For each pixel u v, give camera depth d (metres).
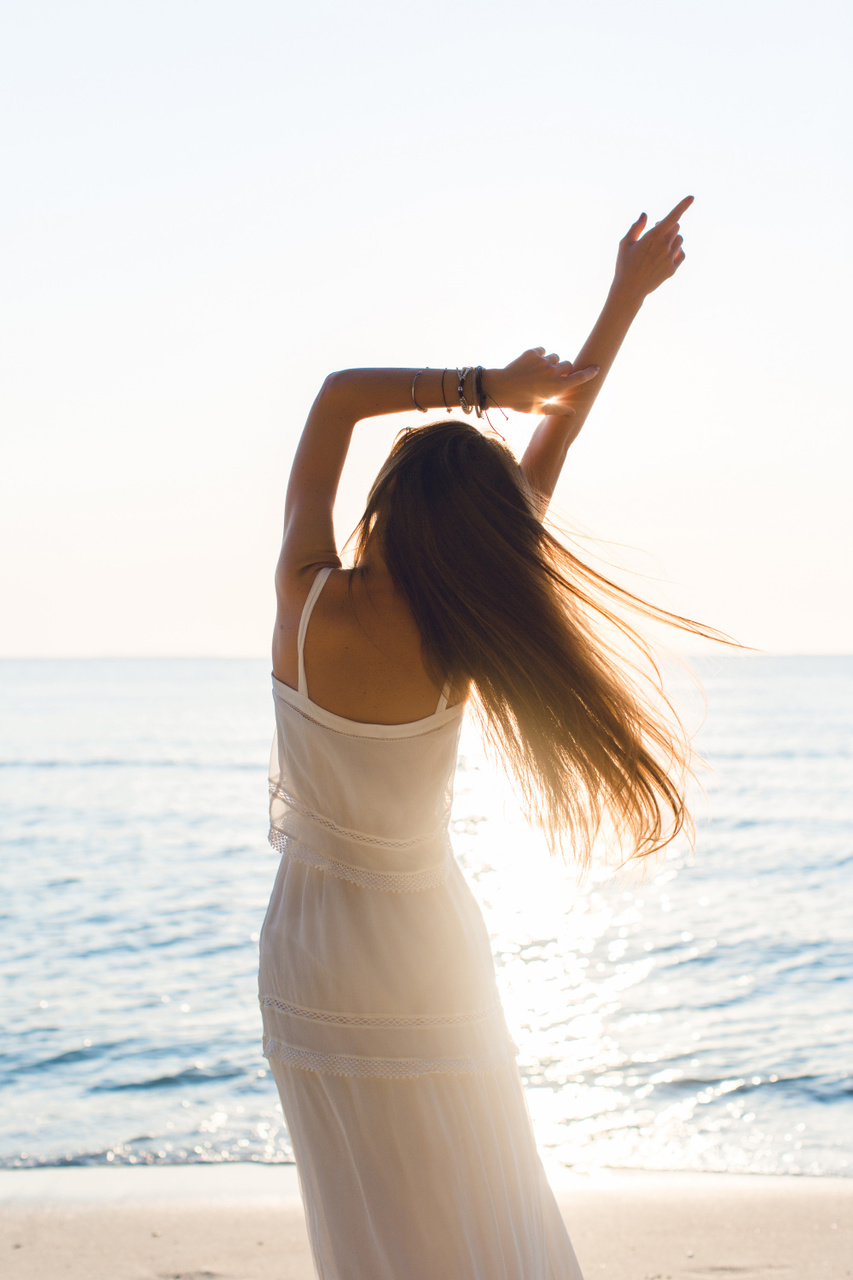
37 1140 5.83
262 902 13.86
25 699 80.00
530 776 1.59
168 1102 6.55
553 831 1.63
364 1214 1.61
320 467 1.70
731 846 18.52
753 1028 8.12
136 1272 3.31
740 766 32.38
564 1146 5.54
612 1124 5.90
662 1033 8.02
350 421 1.71
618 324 1.84
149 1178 4.30
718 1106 6.22
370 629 1.59
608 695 1.53
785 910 13.18
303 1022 1.64
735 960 10.56
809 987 9.45
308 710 1.62
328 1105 1.63
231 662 172.38
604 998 9.18
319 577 1.62
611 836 1.69
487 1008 1.72
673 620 1.63
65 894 14.49
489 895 14.11
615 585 1.62
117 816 22.84
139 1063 7.41
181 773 32.25
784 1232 3.63
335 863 1.66
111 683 109.31
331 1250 1.63
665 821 1.63
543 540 1.58
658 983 9.69
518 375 1.64
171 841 19.38
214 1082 6.97
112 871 16.34
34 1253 3.47
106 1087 6.86
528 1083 6.76
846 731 44.66
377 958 1.64
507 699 1.53
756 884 15.05
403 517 1.56
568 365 1.63
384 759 1.61
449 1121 1.63
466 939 1.71
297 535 1.67
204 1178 4.30
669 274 1.86
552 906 13.47
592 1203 3.97
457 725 1.65
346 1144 1.62
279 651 1.67
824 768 31.72
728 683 89.25
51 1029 8.32
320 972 1.64
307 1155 1.66
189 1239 3.58
